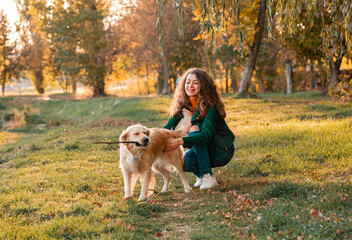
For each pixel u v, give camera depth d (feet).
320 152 21.30
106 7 125.90
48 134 41.91
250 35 64.59
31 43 172.04
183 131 16.87
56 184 18.26
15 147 40.81
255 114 45.14
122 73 144.87
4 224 12.19
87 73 124.67
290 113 44.06
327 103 50.01
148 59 122.21
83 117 84.48
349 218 10.64
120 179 19.66
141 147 14.58
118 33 124.36
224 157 16.61
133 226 12.09
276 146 24.61
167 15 112.37
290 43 58.44
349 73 52.37
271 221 11.03
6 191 17.04
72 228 11.64
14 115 97.30
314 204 11.93
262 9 62.59
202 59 120.16
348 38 18.29
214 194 15.17
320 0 19.84
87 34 116.78
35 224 12.32
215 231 11.13
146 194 15.65
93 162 24.34
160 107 59.82
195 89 15.94
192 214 13.23
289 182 14.65
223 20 17.10
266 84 131.44
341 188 13.51
